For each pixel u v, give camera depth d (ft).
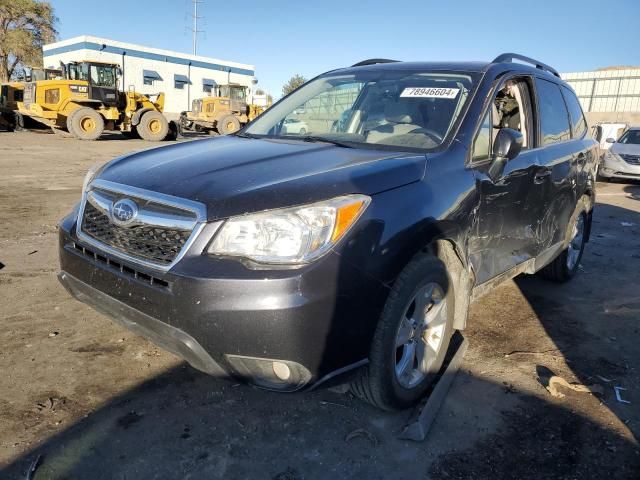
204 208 7.52
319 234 7.38
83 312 12.69
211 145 10.85
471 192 9.83
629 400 10.02
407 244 8.21
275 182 7.91
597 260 20.07
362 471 7.80
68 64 72.28
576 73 128.16
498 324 13.32
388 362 8.36
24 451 7.86
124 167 9.50
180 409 9.05
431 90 11.48
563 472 7.97
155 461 7.79
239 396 9.52
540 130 13.39
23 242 18.74
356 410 9.27
